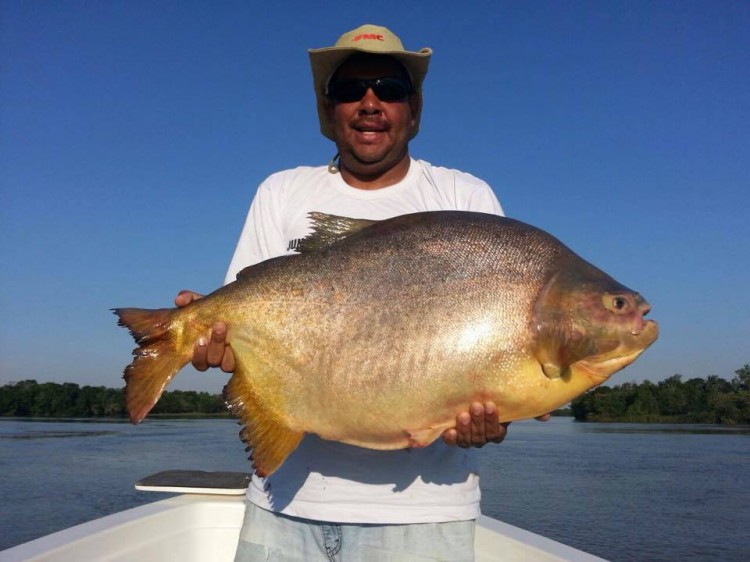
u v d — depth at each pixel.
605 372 0.83
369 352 0.84
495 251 0.85
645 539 4.34
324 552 0.90
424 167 1.08
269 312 0.89
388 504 0.87
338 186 1.05
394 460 0.89
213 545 1.37
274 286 0.90
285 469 0.93
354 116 1.00
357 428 0.85
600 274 0.87
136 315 0.92
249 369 0.89
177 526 1.32
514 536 1.18
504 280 0.84
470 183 1.09
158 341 0.92
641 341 0.83
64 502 5.60
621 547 4.12
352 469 0.89
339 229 0.92
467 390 0.82
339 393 0.84
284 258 0.92
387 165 1.03
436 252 0.86
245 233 1.11
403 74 1.02
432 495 0.88
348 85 1.00
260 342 0.89
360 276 0.87
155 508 1.32
